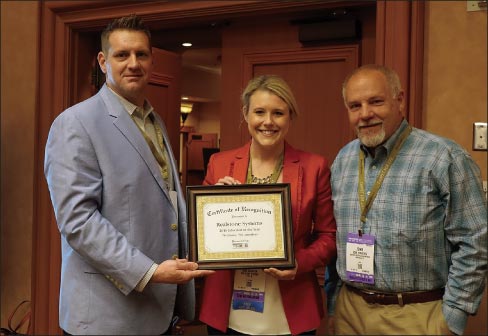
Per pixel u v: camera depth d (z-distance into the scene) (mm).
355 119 1761
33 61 3266
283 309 1819
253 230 1780
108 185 1751
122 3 2969
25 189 3289
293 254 1752
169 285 1865
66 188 1685
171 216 1877
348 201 1816
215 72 7246
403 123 1805
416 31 2314
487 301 2205
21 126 3295
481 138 2225
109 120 1813
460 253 1665
